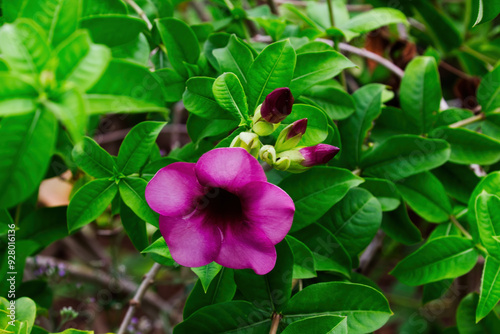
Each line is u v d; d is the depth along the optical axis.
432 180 0.45
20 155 0.29
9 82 0.29
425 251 0.42
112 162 0.39
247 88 0.38
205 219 0.35
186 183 0.34
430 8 0.59
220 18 0.56
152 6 0.48
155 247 0.36
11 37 0.30
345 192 0.40
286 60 0.38
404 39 0.63
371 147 0.47
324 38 0.58
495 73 0.48
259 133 0.36
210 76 0.45
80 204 0.38
